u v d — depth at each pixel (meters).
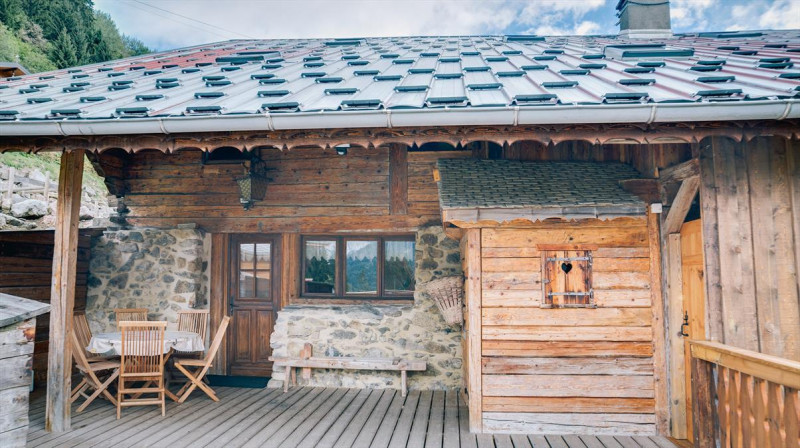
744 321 3.62
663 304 4.40
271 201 6.57
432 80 4.69
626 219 4.44
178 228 6.64
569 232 4.47
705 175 3.74
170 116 3.64
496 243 4.50
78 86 5.29
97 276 6.66
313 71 5.38
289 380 6.10
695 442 3.43
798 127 3.34
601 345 4.39
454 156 6.25
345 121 3.53
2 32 19.50
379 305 6.27
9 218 8.40
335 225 6.42
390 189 6.35
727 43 6.54
